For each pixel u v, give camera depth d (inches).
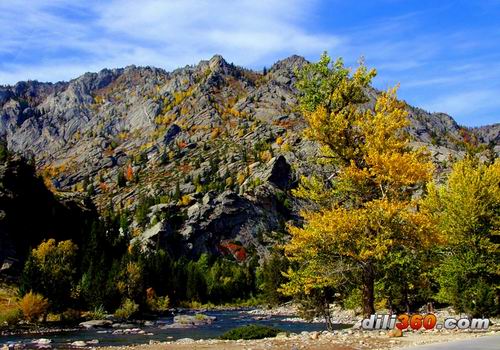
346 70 961.5
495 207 1456.7
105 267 3331.7
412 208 906.7
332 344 684.7
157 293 4212.6
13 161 3981.3
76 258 3501.5
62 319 2288.4
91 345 1314.0
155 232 6058.1
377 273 919.7
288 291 940.6
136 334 1705.2
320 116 930.7
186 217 6796.3
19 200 3801.7
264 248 6766.7
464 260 1398.9
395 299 1683.1
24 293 2327.8
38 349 1175.0
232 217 6998.0
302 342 729.0
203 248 6456.7
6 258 3302.2
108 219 5285.4
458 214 1435.8
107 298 2780.5
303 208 963.3
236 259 6476.4
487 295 1266.0
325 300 1315.2
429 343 638.5
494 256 1419.8
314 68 980.6
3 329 1840.6
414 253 928.3
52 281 2409.0
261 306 4589.1
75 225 4478.3
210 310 3905.0
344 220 842.2
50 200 4328.3
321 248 894.4
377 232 868.0
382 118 915.4
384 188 914.1
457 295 1339.8
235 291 5098.4
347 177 902.4
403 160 848.9
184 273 4702.3
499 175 1466.5
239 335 1051.3
